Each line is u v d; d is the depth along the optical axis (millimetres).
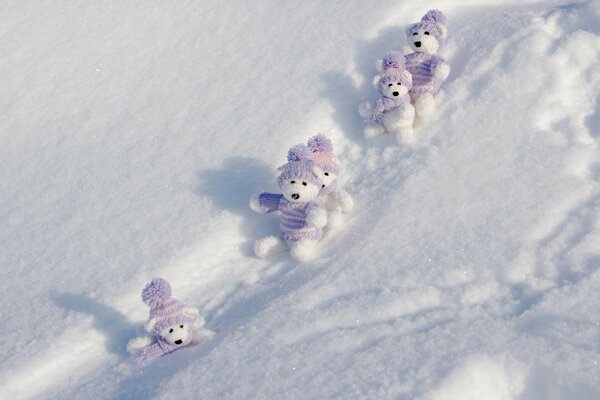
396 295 3078
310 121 3465
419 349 2990
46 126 3578
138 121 3549
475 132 3338
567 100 3354
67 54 3705
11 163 3518
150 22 3752
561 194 3186
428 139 3371
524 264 3098
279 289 3182
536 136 3297
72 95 3627
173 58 3668
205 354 3070
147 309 3205
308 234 3248
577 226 3139
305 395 2959
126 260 3271
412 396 2930
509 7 3625
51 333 3152
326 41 3607
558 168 3232
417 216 3223
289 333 3062
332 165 3297
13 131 3582
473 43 3500
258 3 3750
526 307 3031
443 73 3400
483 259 3117
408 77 3398
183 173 3422
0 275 3283
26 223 3379
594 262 3074
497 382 2951
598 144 3287
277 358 3023
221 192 3371
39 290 3240
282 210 3268
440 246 3160
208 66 3633
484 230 3168
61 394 3072
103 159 3484
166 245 3285
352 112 3480
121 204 3381
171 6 3779
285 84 3549
